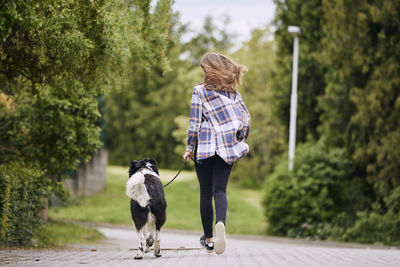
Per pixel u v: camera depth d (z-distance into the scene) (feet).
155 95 196.24
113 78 35.04
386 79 71.56
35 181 39.37
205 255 21.43
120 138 202.18
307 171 77.56
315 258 20.12
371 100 71.92
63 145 42.91
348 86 79.41
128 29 36.70
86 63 31.68
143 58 38.09
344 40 76.69
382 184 70.54
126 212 101.19
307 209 76.13
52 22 26.94
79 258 20.71
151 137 199.72
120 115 202.49
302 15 101.35
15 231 35.37
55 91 40.73
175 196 117.50
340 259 19.69
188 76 132.36
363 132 75.05
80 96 44.68
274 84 109.60
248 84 136.46
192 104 18.56
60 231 55.42
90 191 118.73
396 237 67.67
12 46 29.25
